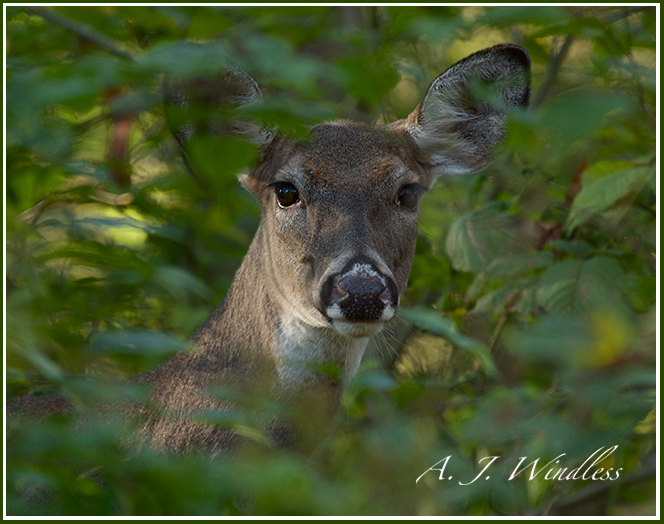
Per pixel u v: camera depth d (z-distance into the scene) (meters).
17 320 5.13
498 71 7.82
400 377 11.41
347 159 8.22
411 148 9.02
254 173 8.74
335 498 4.37
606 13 9.45
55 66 5.11
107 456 4.12
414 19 6.89
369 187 8.09
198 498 4.10
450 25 6.54
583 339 3.58
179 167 12.63
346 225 7.79
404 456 8.01
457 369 11.00
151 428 8.04
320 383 8.25
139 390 5.21
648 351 3.59
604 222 9.84
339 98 11.96
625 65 6.79
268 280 8.35
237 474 3.99
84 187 9.62
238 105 7.02
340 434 9.09
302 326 8.20
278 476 3.98
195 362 8.51
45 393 8.06
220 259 11.87
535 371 8.55
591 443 4.15
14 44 9.18
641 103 7.72
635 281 8.61
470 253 9.71
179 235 10.41
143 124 11.76
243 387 8.21
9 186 9.13
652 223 10.28
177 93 6.04
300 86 5.30
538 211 10.19
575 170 10.48
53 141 8.55
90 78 4.77
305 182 8.09
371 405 9.75
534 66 11.66
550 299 8.24
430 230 12.13
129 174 11.02
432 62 11.91
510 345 3.68
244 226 12.58
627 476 8.54
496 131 9.00
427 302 12.04
